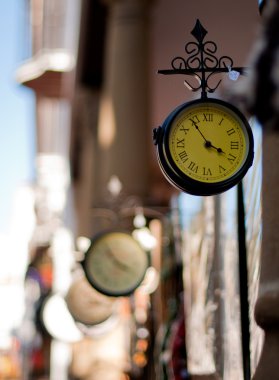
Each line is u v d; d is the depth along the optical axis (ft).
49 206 87.76
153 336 25.75
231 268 15.98
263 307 10.78
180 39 34.50
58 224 86.43
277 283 10.80
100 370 31.17
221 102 11.39
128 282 21.76
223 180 11.25
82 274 26.43
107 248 21.81
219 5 30.71
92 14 35.60
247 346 13.60
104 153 32.78
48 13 53.93
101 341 31.27
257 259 13.41
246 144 11.34
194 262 20.52
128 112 30.04
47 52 56.39
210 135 11.35
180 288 21.44
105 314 26.22
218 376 17.15
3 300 95.25
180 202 21.95
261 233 11.22
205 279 18.78
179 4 30.86
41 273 56.59
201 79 11.60
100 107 41.24
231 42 32.12
